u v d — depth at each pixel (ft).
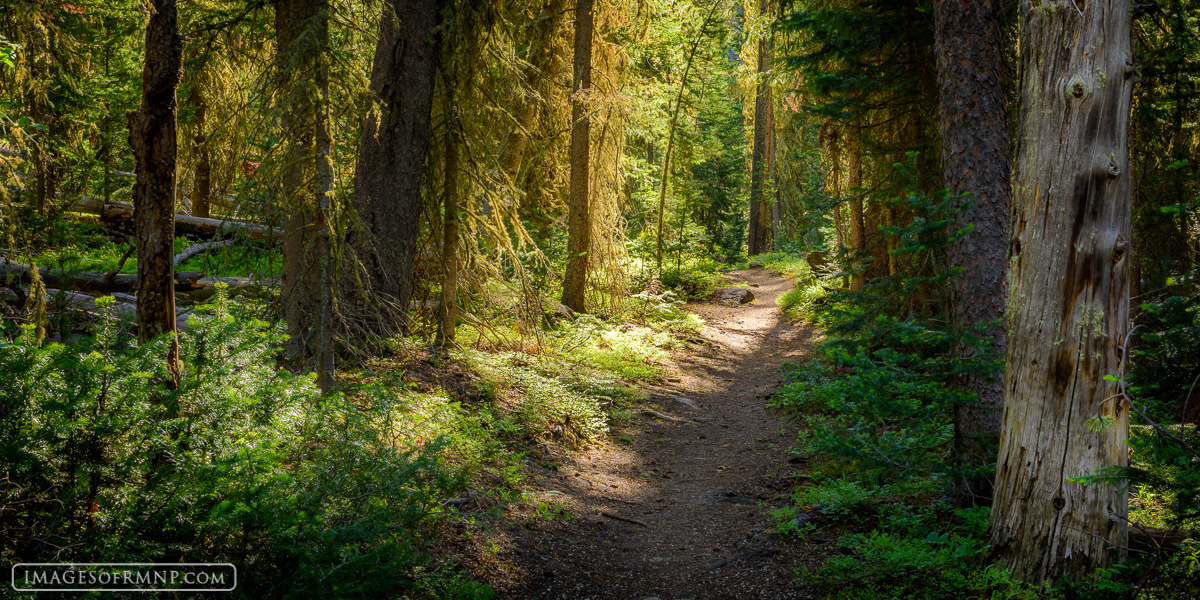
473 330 35.99
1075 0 13.69
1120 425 13.67
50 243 20.10
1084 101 13.55
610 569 18.03
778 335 53.57
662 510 22.88
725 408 36.06
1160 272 28.19
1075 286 13.75
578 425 28.91
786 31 36.55
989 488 17.79
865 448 18.07
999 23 22.21
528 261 47.44
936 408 17.03
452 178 31.71
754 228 118.11
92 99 35.91
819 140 48.32
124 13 35.32
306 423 13.74
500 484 21.07
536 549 18.15
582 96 45.39
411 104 30.53
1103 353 13.61
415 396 24.39
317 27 21.49
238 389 12.44
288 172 22.70
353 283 29.58
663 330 50.08
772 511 21.06
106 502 9.38
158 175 13.82
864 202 44.78
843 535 18.57
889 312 22.38
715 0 57.31
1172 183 27.81
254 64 27.84
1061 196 13.85
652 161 81.05
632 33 53.83
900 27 32.40
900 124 35.76
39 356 10.02
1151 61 26.78
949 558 15.74
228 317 12.87
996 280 20.81
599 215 48.67
